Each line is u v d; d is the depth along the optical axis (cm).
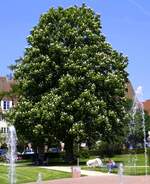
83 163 5916
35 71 5856
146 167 4641
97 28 6166
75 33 5950
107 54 6156
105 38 6194
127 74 6312
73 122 5647
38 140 6016
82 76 5791
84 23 6094
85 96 5634
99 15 6278
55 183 3478
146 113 8950
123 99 6097
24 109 5859
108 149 7625
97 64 5916
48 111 5647
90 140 5919
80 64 5800
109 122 5838
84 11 6228
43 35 5991
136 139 7775
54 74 5900
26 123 5838
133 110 7119
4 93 8219
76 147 7125
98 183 3403
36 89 5966
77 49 5850
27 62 6006
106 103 5888
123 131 6712
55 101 5638
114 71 6147
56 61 5906
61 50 5816
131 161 5862
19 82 6053
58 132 5828
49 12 6141
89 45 6031
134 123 7631
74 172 4000
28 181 3594
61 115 5603
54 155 7256
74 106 5597
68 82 5653
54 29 6072
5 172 4044
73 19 6112
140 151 7794
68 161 6025
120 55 6253
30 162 6569
